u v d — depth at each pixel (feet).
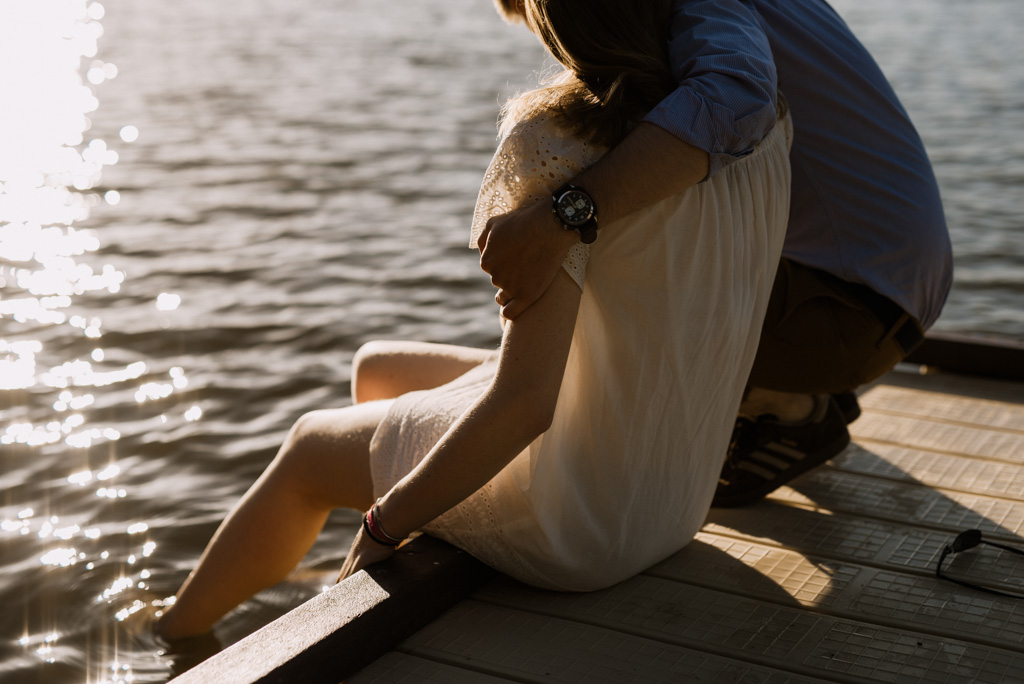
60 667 7.88
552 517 5.92
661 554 6.68
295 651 5.16
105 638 8.38
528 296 5.15
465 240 27.12
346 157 37.58
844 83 6.95
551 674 5.52
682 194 5.44
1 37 82.17
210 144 40.11
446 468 5.45
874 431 9.45
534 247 5.06
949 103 48.03
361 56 68.39
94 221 28.71
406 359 7.48
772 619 6.13
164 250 25.72
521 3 5.95
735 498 7.75
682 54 5.49
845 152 6.99
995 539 7.25
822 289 7.21
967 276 25.34
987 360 10.81
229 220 28.89
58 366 17.49
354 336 19.77
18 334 19.20
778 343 7.41
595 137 5.23
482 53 69.97
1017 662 5.68
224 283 23.06
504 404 5.24
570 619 6.10
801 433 7.82
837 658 5.70
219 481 12.94
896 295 7.11
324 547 10.87
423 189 32.83
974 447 9.03
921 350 11.08
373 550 6.01
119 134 42.32
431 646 5.79
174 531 11.21
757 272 6.11
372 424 6.42
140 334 19.42
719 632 5.97
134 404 15.81
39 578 9.78
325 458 6.55
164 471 13.23
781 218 6.24
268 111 47.60
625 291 5.56
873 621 6.11
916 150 7.11
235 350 18.78
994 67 58.85
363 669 5.55
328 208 30.40
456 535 6.23
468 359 7.32
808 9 7.04
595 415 5.85
